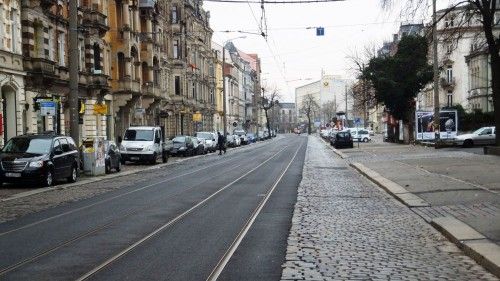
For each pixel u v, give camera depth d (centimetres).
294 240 1070
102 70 4622
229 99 11531
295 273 821
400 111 6500
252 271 838
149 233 1164
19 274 829
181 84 7175
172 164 4022
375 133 12938
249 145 8725
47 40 3719
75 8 2738
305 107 18738
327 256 932
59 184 2447
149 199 1794
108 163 3111
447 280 780
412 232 1147
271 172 2922
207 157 5041
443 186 1869
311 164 3559
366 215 1384
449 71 7712
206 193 1941
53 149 2389
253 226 1241
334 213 1420
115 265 880
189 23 7744
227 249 998
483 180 2002
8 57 3216
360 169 2812
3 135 3216
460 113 6025
